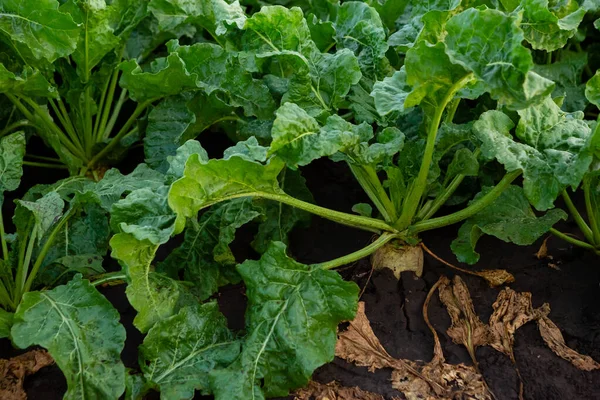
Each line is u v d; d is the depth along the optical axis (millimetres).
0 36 1876
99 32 1947
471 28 1367
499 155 1561
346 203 2213
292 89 1823
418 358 1683
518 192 1846
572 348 1723
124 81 1963
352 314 1612
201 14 2035
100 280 1732
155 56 2486
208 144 2432
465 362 1669
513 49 1322
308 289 1628
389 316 1783
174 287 1651
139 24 2375
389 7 2174
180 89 1951
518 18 1331
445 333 1740
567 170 1557
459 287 1844
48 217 1664
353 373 1644
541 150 1618
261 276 1641
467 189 2045
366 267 1925
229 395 1492
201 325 1619
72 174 2207
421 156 1771
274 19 1810
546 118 1646
